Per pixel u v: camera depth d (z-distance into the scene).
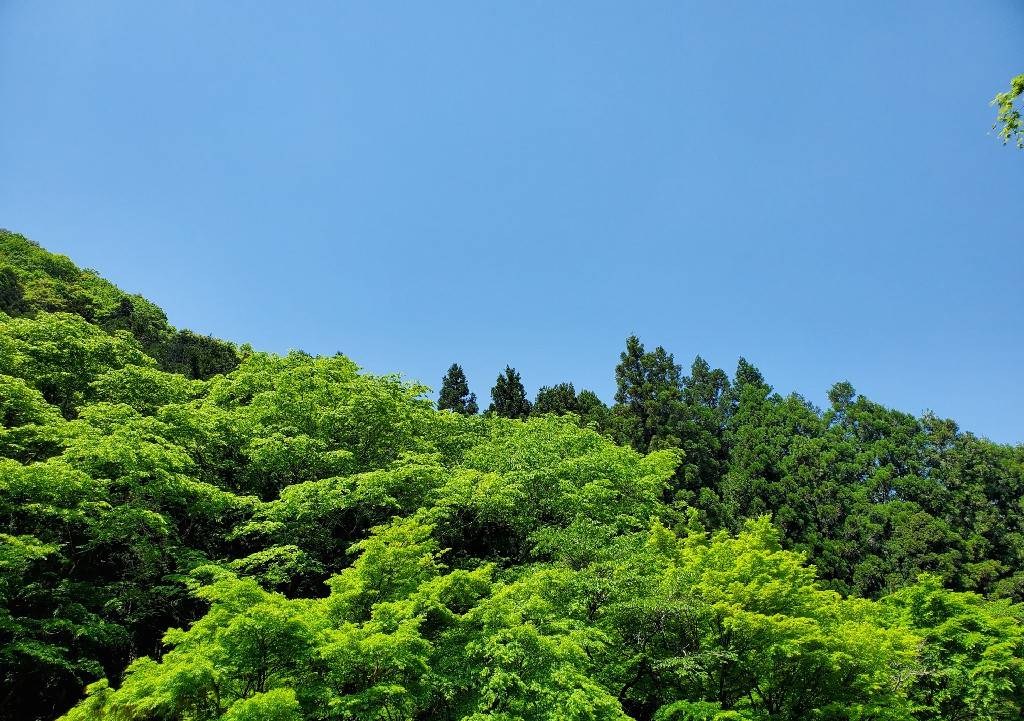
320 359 29.05
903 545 41.94
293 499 17.52
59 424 17.22
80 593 16.16
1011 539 43.09
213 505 17.77
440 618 12.05
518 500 20.12
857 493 48.09
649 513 24.50
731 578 14.57
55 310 43.00
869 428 57.44
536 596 11.52
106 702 8.97
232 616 9.64
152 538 17.25
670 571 14.71
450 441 27.20
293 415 22.84
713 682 14.31
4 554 12.92
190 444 19.66
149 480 17.23
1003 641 15.71
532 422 29.52
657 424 52.38
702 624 14.40
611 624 14.06
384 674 10.16
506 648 10.27
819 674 13.35
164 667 9.09
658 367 55.66
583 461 22.70
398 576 12.21
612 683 13.94
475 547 22.45
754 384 71.56
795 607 14.00
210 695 9.34
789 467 51.50
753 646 13.67
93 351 24.28
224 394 25.62
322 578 19.89
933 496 47.19
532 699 10.26
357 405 23.17
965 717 15.92
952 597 17.19
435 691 10.78
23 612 15.73
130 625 17.19
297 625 9.48
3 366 21.30
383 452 22.91
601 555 15.01
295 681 10.03
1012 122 8.23
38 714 15.42
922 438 52.84
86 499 15.54
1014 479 47.81
